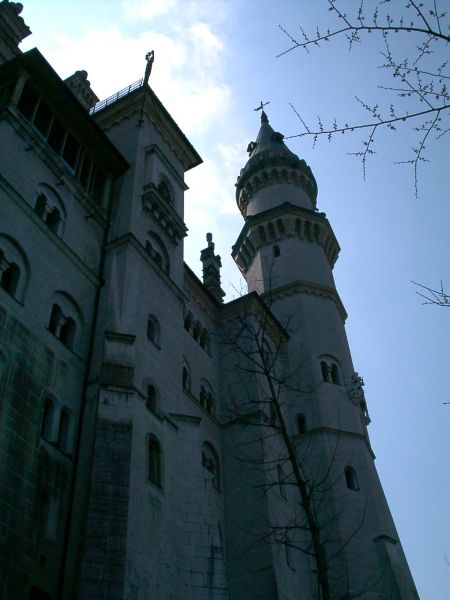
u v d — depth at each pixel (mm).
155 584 23250
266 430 40125
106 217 35656
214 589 25016
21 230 28125
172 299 36000
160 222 38375
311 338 50000
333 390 47062
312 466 41906
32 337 26125
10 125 30391
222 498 37438
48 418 25375
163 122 44688
